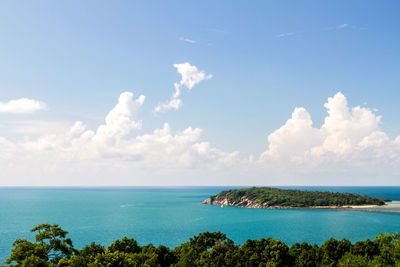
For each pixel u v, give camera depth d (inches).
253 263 2566.4
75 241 5305.1
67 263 1923.0
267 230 6441.9
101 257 2112.5
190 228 6806.1
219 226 7101.4
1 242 5182.1
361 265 2010.3
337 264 2370.8
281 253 2561.5
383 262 2151.8
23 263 1742.1
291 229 6584.6
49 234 2108.8
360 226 7012.8
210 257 2504.9
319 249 2679.6
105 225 7313.0
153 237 5689.0
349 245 2684.5
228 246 2736.2
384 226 7012.8
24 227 6919.3
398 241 2361.0
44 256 1993.1
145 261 2373.3
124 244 2775.6
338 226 7007.9
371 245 2568.9
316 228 6717.5
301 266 2518.5
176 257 2834.6
